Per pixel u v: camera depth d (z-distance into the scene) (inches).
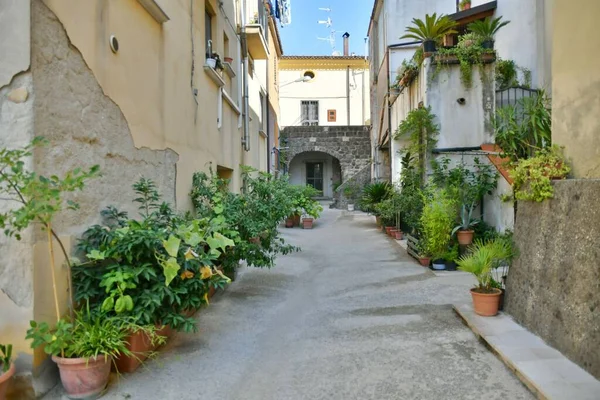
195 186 223.6
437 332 161.8
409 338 156.9
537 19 318.0
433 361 136.3
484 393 115.5
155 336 129.8
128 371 128.4
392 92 471.5
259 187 244.4
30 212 94.0
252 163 435.8
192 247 142.9
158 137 180.1
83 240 124.3
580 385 112.4
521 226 170.4
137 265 126.7
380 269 281.1
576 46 149.6
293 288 240.4
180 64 207.9
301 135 807.7
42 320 109.7
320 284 248.5
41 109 109.4
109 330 112.3
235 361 140.4
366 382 124.0
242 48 376.5
